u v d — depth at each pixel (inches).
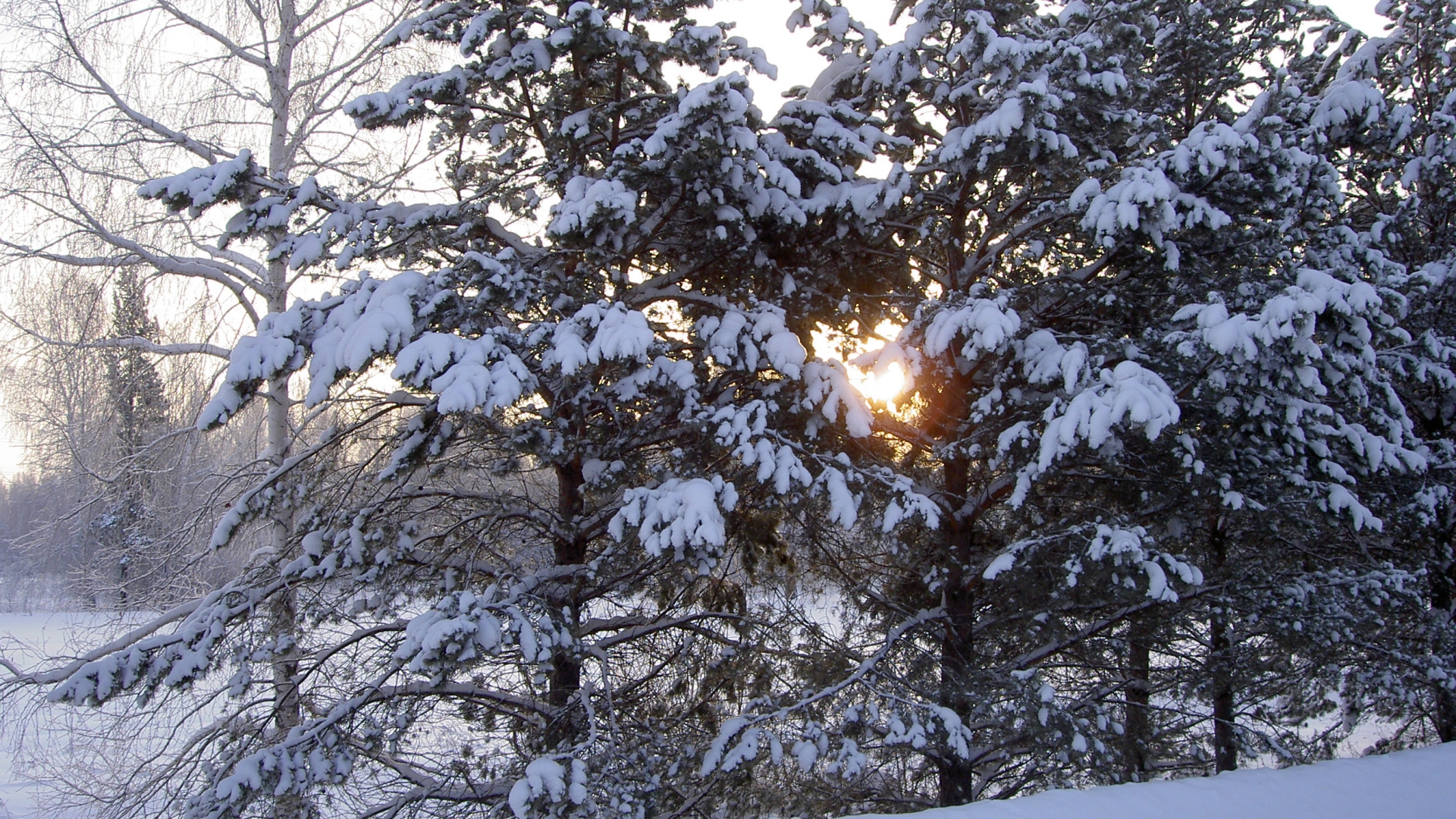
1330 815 226.5
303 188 304.3
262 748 291.6
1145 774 378.9
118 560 386.3
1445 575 441.7
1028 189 344.8
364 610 322.0
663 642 370.9
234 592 306.0
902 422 378.9
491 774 312.0
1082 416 251.8
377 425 366.6
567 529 343.0
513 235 347.3
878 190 325.1
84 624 373.7
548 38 313.0
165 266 391.2
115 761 345.1
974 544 394.0
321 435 396.2
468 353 248.8
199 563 397.7
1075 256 386.6
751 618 358.3
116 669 272.2
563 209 281.0
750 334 299.1
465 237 332.5
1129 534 272.1
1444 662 362.0
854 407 305.0
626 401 305.3
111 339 390.6
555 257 335.3
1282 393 286.7
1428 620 377.4
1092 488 380.5
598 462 318.3
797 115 361.4
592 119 333.4
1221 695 415.8
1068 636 355.9
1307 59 495.2
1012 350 320.5
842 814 364.8
